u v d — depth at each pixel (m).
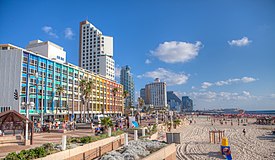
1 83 58.25
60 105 73.12
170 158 17.47
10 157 12.26
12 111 20.95
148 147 18.19
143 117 95.69
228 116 141.88
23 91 58.09
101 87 105.00
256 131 57.28
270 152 28.83
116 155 15.02
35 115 61.78
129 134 33.28
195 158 25.67
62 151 14.50
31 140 21.30
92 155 18.14
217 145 34.06
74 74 83.38
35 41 83.88
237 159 25.36
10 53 59.12
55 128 37.88
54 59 72.75
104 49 158.50
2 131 25.55
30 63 61.31
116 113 119.94
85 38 161.62
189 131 58.62
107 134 24.52
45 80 66.75
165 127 57.81
